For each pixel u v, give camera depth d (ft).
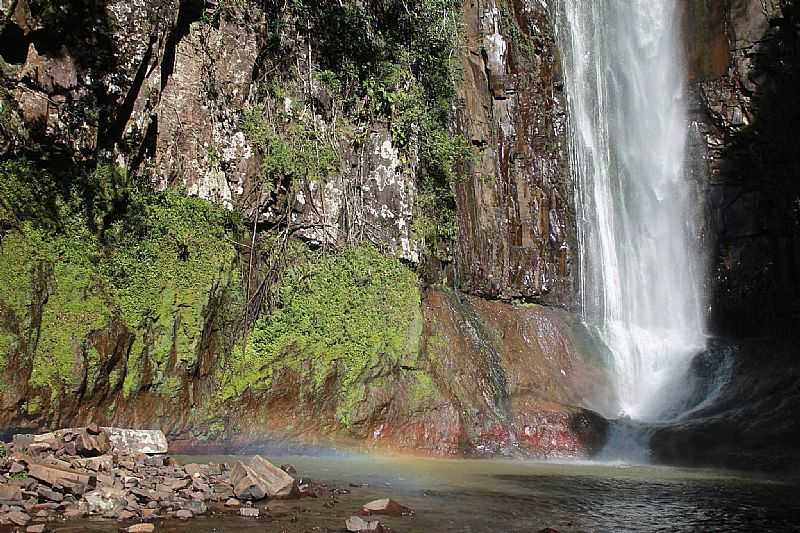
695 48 102.68
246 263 59.72
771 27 96.84
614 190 96.48
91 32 51.42
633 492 44.55
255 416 55.36
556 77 90.99
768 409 70.90
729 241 96.78
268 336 58.08
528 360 77.77
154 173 56.24
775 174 94.73
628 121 101.76
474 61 85.97
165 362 51.60
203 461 44.91
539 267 84.79
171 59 58.49
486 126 84.94
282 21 67.15
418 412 61.46
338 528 28.99
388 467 50.47
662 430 68.39
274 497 34.42
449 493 40.04
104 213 51.19
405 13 75.82
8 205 46.75
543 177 87.86
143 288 51.78
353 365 59.62
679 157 102.17
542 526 32.37
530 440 66.44
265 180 62.49
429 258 72.54
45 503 28.96
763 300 92.07
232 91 62.39
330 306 61.82
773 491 47.24
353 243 66.69
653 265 97.81
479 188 82.79
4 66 47.60
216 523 28.68
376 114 71.41
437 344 66.49
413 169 72.43
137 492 31.22
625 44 105.19
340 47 70.64
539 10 91.20
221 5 62.18
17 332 45.01
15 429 44.34
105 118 52.19
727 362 84.07
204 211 57.31
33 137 48.26
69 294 48.01
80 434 36.76
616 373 83.97
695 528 34.04
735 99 98.43
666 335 93.30
